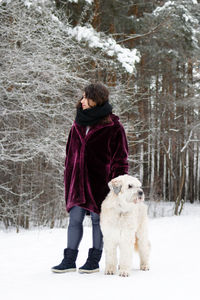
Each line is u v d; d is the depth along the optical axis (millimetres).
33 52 8898
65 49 9414
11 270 4117
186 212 17109
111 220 3725
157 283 3480
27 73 8695
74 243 3947
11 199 9766
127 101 11516
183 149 15602
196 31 15258
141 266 4172
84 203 3838
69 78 9234
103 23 14711
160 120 16938
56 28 9094
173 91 18578
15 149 8492
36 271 4023
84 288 3234
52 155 8516
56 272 3865
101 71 11805
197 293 3162
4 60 8688
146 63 17438
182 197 23328
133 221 3766
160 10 14422
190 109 17141
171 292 3174
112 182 3717
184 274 3938
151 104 17422
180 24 14516
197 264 4594
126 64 10719
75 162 3965
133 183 3730
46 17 8906
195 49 16062
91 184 3877
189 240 7086
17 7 8789
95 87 3963
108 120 3973
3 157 8141
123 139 4051
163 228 9359
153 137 16219
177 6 14344
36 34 8703
